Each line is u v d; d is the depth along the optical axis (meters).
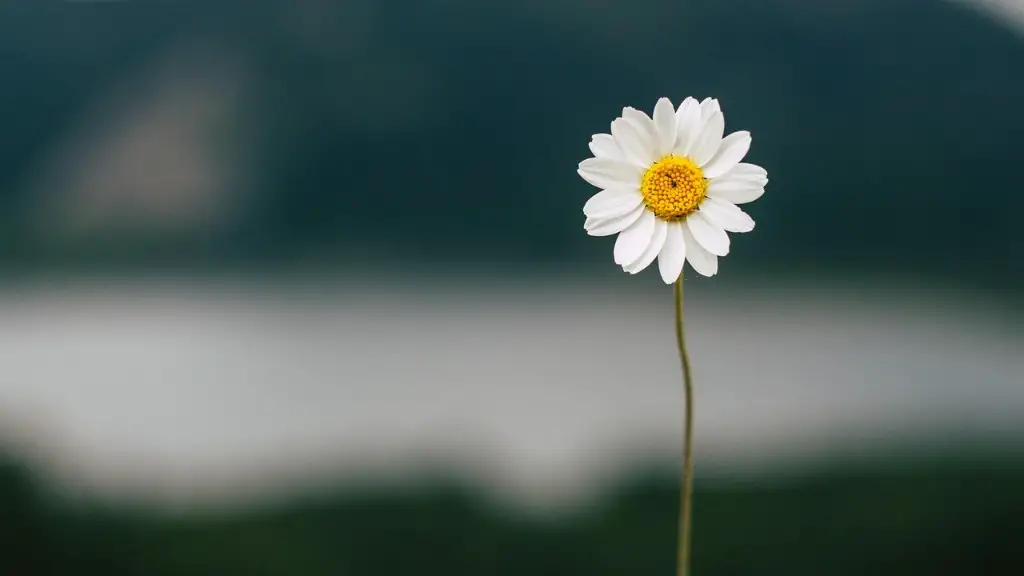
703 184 0.45
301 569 0.97
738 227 0.45
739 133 0.45
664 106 0.45
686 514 0.45
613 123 0.45
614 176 0.45
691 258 0.45
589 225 0.45
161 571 1.00
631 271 0.45
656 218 0.45
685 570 0.45
